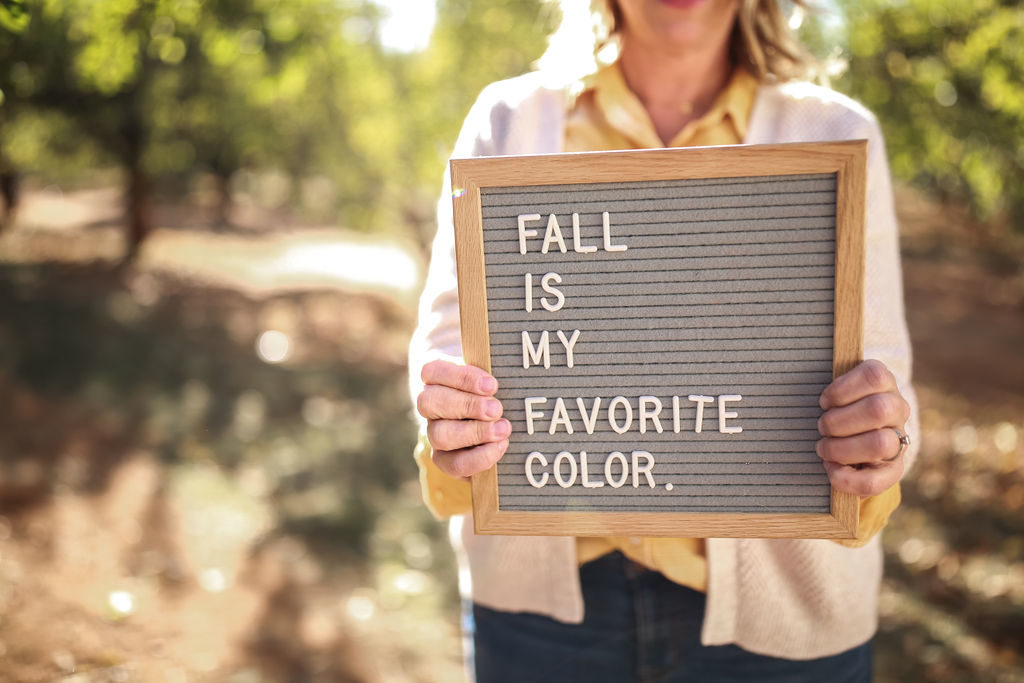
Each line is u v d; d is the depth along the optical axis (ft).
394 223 48.96
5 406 23.72
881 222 4.64
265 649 13.09
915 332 44.16
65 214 82.07
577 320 4.06
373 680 12.57
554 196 3.99
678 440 4.08
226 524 18.26
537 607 5.00
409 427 27.76
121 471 20.62
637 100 4.82
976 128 18.03
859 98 17.89
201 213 91.04
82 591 13.76
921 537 18.38
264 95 17.51
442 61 35.45
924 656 13.26
